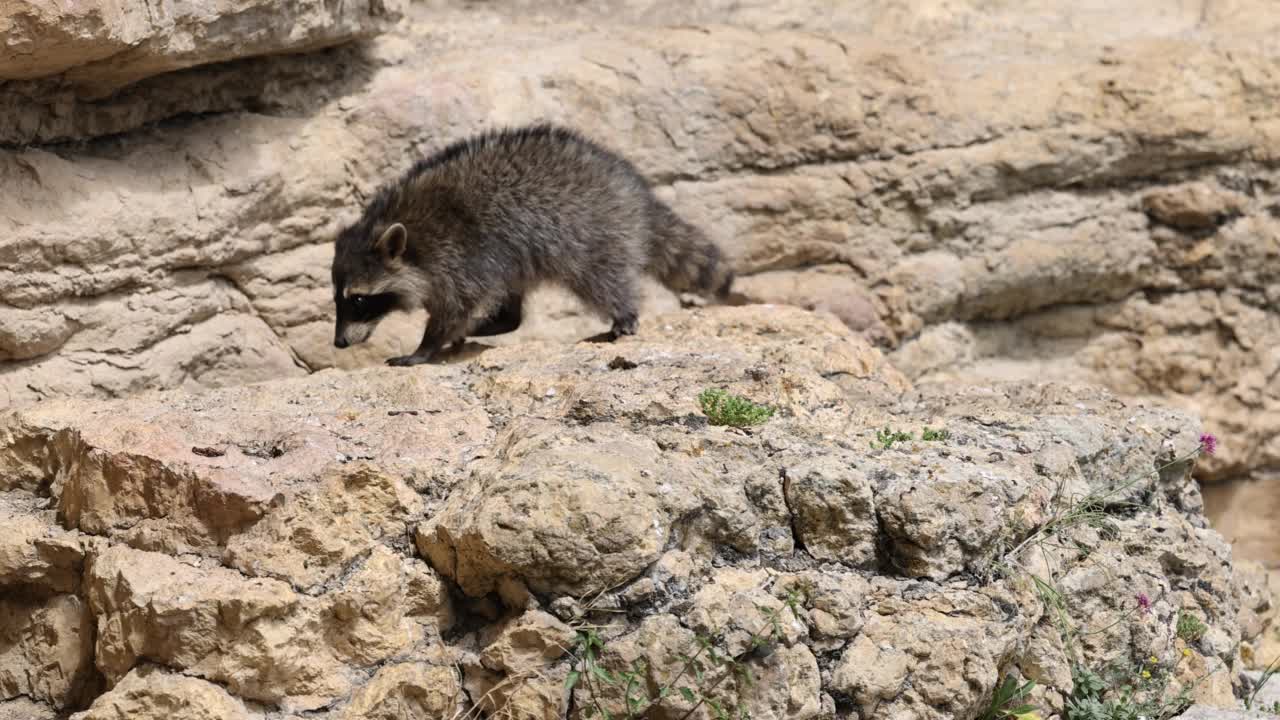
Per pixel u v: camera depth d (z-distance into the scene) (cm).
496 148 1323
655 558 814
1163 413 1112
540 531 803
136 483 898
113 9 1086
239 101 1365
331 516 861
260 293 1356
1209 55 1770
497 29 1652
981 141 1706
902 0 1814
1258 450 1855
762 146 1648
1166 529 1016
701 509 847
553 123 1551
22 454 989
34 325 1158
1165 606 966
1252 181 1792
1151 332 1838
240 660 806
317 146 1397
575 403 959
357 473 870
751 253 1669
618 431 912
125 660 835
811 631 832
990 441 975
